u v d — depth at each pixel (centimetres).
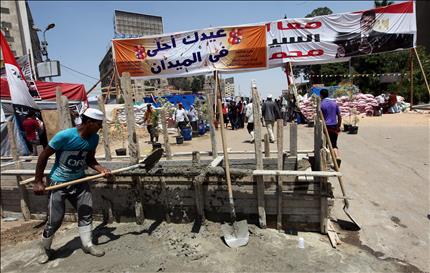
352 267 346
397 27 1205
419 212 474
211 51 984
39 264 401
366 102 1789
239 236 407
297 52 1237
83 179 386
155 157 445
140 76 1041
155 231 451
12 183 563
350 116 1672
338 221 457
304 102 1748
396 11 1201
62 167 385
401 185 588
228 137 1407
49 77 1694
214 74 931
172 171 454
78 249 425
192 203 460
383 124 1396
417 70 2234
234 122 1727
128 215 492
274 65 1268
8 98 1061
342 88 1998
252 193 436
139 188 474
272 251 381
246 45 962
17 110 961
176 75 1018
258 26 948
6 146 1034
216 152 542
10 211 575
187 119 1444
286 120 1792
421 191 554
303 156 542
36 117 988
